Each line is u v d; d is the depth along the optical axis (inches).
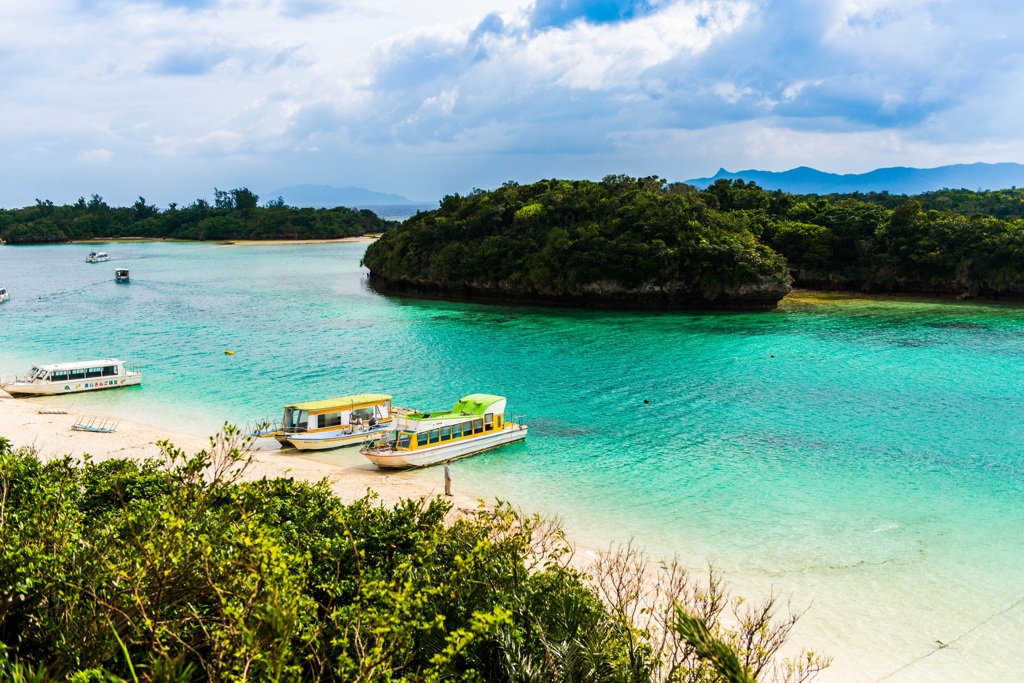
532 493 1384.1
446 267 4638.3
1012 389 2204.7
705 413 1963.6
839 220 5201.8
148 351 2797.7
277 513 800.3
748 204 5777.6
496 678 556.4
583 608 631.2
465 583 625.9
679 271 4111.7
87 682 432.1
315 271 6181.1
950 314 3742.6
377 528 739.4
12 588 515.5
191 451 1561.3
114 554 551.2
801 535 1190.9
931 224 4746.6
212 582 495.5
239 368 2517.2
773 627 898.7
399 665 523.2
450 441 1589.6
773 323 3511.3
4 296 4136.3
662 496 1368.1
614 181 5334.6
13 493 754.8
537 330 3331.7
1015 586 1023.0
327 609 541.0
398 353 2783.0
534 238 4539.9
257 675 448.1
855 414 1946.4
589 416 1937.7
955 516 1272.1
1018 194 7313.0
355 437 1724.9
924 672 823.1
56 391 2124.8
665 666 685.9
